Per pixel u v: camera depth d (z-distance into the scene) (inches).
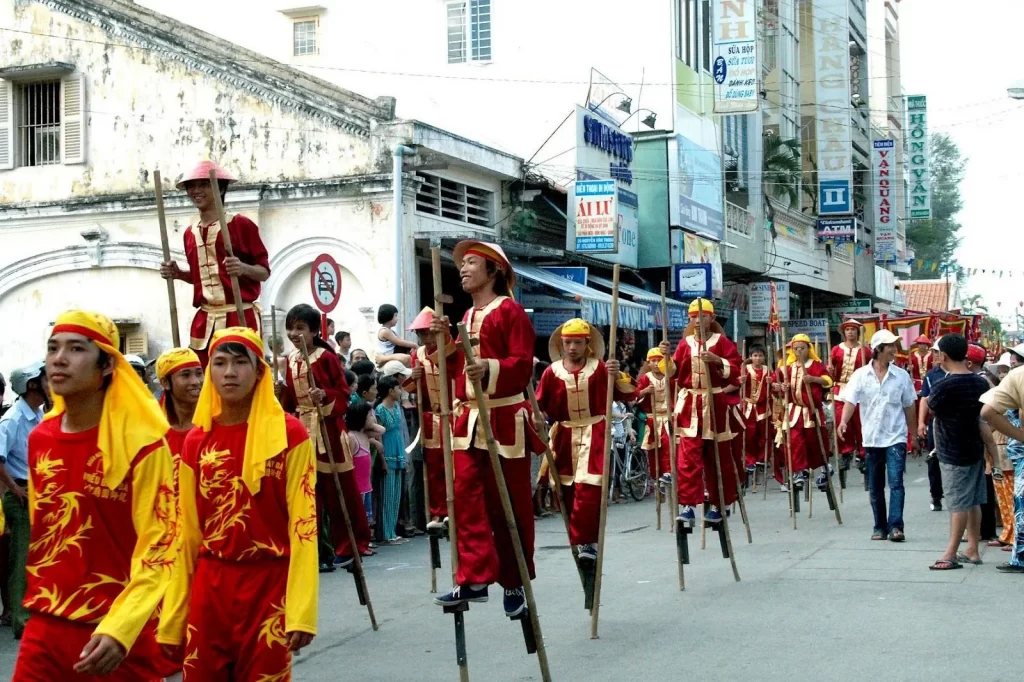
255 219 764.0
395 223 721.0
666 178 1074.7
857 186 1811.0
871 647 305.6
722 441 469.1
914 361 1058.1
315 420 387.5
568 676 286.7
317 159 762.2
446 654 315.0
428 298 802.2
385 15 1093.8
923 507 641.6
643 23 1077.8
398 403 562.6
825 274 1620.3
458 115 1085.1
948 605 357.7
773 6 1465.3
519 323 294.0
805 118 1598.2
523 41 1076.5
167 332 784.3
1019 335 2289.6
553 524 619.2
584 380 383.9
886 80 2224.4
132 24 794.8
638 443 763.4
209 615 199.3
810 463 635.5
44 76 814.5
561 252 868.6
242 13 1111.6
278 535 199.5
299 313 386.6
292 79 768.3
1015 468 416.5
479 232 839.1
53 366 180.4
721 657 299.7
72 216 804.0
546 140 1005.8
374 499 542.9
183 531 202.2
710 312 466.3
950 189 3211.1
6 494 350.9
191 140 788.0
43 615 182.2
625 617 354.3
